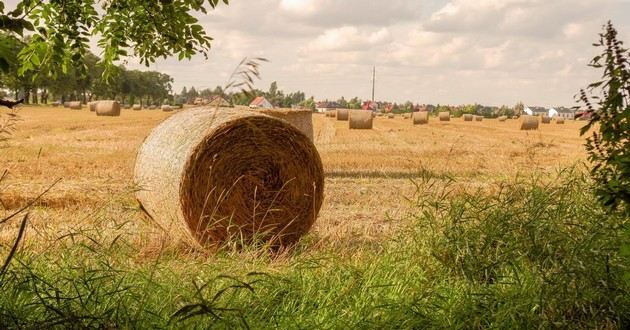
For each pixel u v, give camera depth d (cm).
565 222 592
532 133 4134
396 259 579
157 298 437
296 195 825
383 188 1337
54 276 473
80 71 605
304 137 823
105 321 378
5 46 356
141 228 788
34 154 1825
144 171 828
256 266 532
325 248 729
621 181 426
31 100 10912
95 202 1052
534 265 525
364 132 3547
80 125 3709
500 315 455
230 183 788
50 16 569
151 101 13512
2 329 368
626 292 482
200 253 739
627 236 426
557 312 466
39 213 930
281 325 438
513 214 607
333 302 468
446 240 585
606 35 445
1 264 538
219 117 803
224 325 397
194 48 627
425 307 473
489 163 1866
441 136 3378
